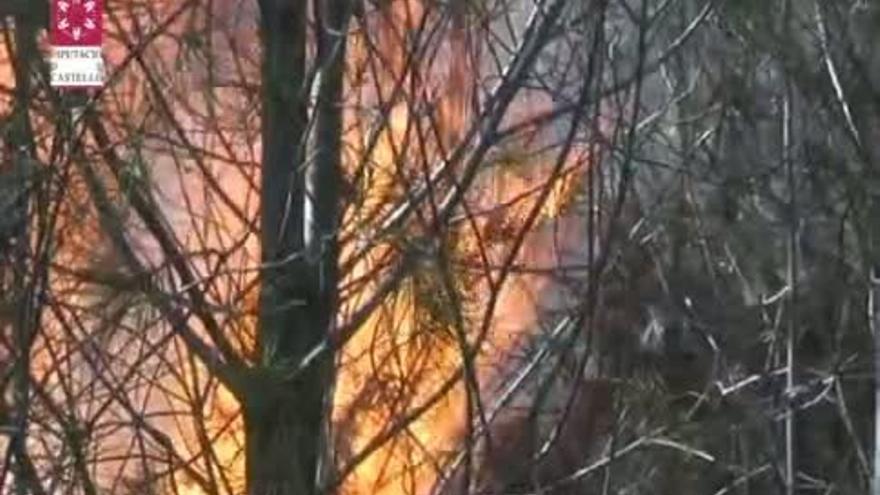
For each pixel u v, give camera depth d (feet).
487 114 43.39
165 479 43.24
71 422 42.50
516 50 43.50
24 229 42.04
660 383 55.31
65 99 42.09
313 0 43.50
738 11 52.37
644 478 53.83
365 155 43.75
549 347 47.39
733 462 55.57
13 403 42.16
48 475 42.65
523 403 49.44
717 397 55.36
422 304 45.37
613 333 54.65
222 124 43.93
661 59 46.83
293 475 44.62
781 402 54.75
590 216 45.85
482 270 45.62
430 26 43.34
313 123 43.68
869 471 55.93
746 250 56.54
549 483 49.37
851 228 57.00
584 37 44.62
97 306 42.68
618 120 45.80
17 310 41.98
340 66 43.27
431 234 43.83
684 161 51.29
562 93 44.45
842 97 54.75
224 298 43.78
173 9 43.09
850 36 56.13
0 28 42.14
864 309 56.44
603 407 53.26
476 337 45.98
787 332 55.57
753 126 54.44
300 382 44.62
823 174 55.72
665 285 54.85
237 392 44.09
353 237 44.19
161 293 42.60
